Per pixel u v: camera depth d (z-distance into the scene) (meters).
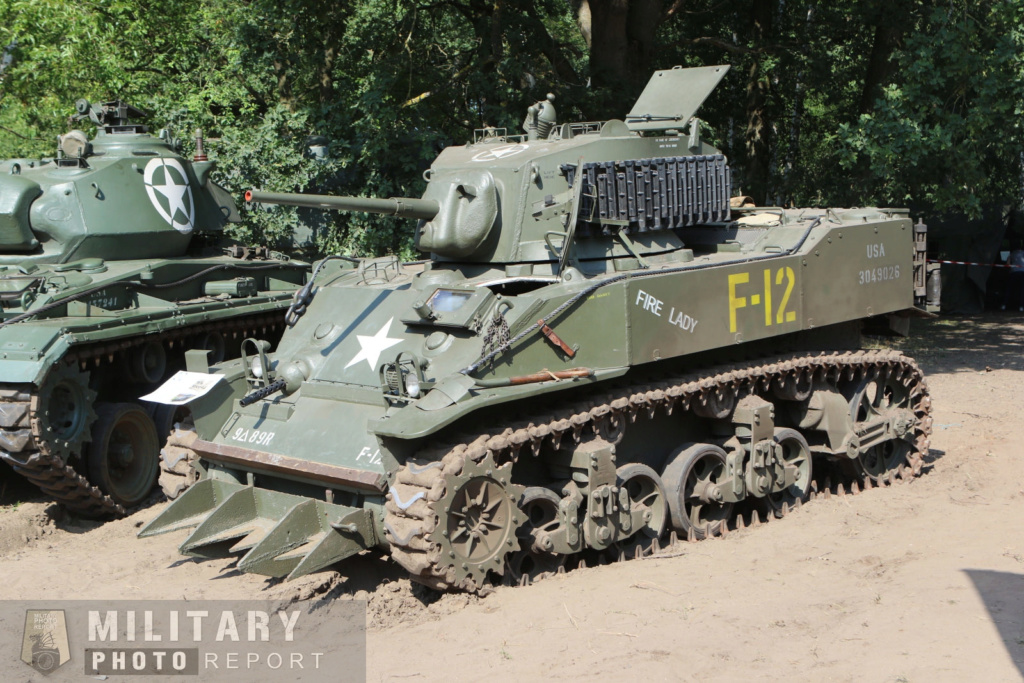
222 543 8.73
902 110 17.53
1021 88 16.75
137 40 20.73
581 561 8.94
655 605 7.66
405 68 19.28
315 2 18.88
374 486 7.80
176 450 9.57
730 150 27.12
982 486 11.20
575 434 8.50
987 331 23.45
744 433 9.98
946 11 17.23
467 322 8.30
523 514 8.18
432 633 7.33
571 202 9.36
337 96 21.06
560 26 32.56
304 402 9.01
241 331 13.75
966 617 7.00
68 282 11.48
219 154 19.53
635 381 9.29
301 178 19.17
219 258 14.06
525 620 7.43
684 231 11.54
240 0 21.56
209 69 22.91
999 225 25.50
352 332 9.38
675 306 9.02
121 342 11.55
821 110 31.94
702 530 9.81
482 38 19.83
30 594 8.76
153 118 21.11
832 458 11.54
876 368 11.41
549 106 10.59
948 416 14.85
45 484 10.76
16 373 10.00
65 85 19.20
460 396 7.66
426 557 7.45
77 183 12.47
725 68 11.45
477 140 11.10
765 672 6.25
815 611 7.34
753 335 9.79
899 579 7.98
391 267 10.77
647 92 11.91
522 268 9.61
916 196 20.83
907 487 11.52
